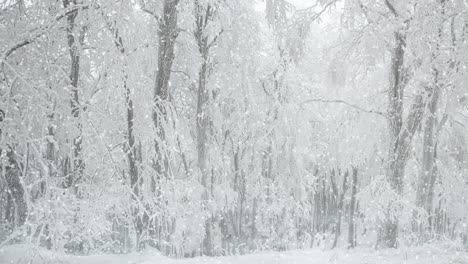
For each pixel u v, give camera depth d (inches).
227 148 574.6
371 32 474.6
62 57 437.1
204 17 483.2
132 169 402.6
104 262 335.3
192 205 409.4
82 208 356.2
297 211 584.7
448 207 612.1
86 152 406.3
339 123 648.4
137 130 403.9
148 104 423.5
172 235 391.9
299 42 538.3
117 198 378.6
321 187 788.6
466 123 669.3
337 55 551.5
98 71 431.8
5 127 340.2
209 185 490.6
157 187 392.5
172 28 416.5
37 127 425.4
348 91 676.7
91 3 384.5
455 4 439.5
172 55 419.5
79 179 408.5
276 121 561.9
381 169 507.2
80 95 445.4
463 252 391.5
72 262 328.5
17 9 424.2
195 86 560.1
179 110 545.3
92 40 414.6
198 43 486.6
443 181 613.6
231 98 562.9
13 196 402.0
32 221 337.7
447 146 649.6
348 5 497.0
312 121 690.2
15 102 382.3
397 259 364.5
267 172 599.8
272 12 506.3
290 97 579.2
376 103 599.5
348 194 733.9
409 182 583.8
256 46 547.5
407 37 450.9
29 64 401.1
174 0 416.2
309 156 624.4
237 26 511.5
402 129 467.2
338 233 701.9
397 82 478.6
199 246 422.3
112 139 440.8
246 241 565.3
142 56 445.1
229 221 592.4
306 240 639.1
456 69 443.2
